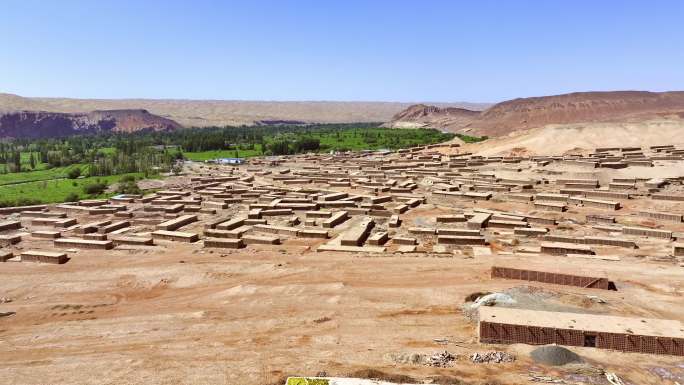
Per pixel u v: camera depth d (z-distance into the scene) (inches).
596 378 1005.8
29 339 1449.3
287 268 1994.3
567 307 1391.5
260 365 1130.0
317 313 1483.8
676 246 1993.1
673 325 1170.6
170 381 1080.8
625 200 3041.3
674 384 997.8
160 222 3100.4
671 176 3531.0
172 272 2046.0
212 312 1563.7
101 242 2516.0
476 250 2153.1
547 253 2082.9
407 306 1497.3
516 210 3016.7
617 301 1466.5
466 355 1127.6
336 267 1967.3
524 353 1130.0
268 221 2967.5
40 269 2208.4
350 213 3080.7
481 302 1433.3
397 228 2687.0
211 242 2447.1
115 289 1919.3
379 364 1104.8
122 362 1206.3
